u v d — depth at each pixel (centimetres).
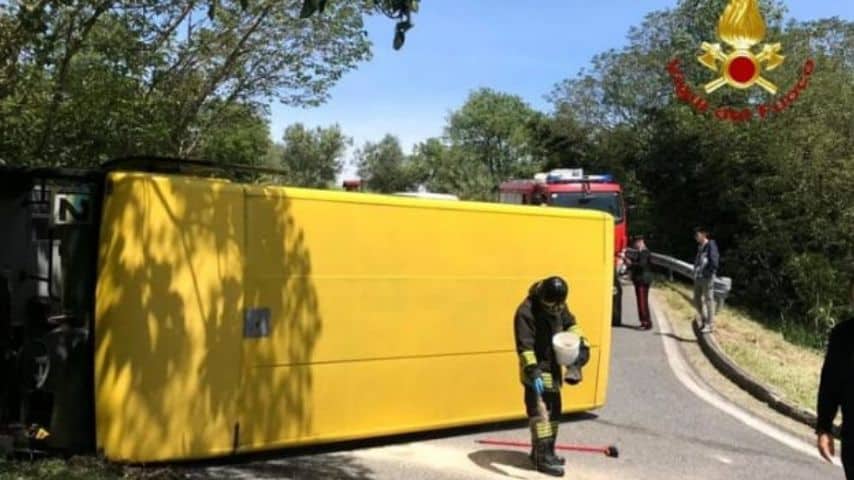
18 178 654
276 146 7994
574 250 917
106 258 638
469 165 8506
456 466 734
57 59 1357
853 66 2762
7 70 1148
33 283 662
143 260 641
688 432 916
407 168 9225
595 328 938
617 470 760
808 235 2358
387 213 776
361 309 759
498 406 857
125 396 633
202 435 666
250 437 695
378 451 771
